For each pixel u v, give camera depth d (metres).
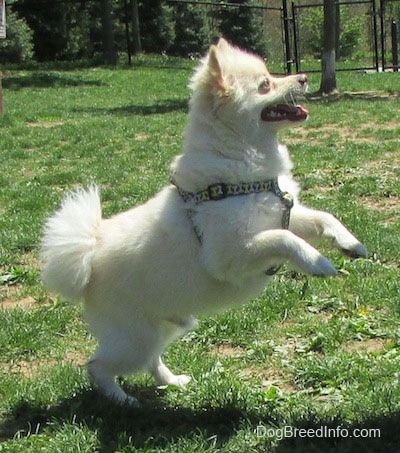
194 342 2.09
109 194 3.64
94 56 13.67
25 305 2.38
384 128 5.52
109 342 1.73
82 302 1.79
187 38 15.50
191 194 1.67
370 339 2.04
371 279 2.37
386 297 2.26
